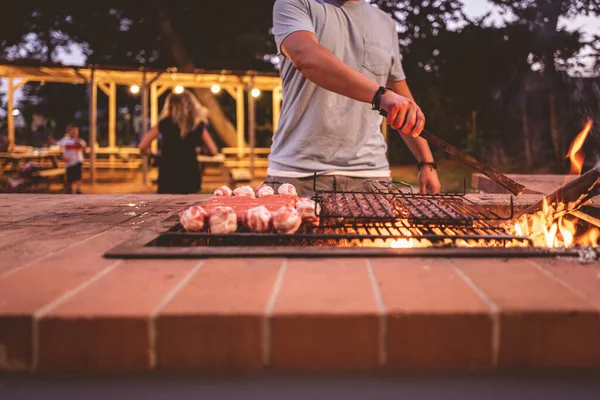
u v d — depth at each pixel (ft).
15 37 52.01
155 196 8.63
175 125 15.49
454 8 50.70
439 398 2.87
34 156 38.37
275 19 7.52
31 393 2.89
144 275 3.70
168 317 2.95
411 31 53.88
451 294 3.25
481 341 2.97
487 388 2.94
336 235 4.45
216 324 2.96
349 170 8.05
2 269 3.86
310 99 7.88
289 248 4.29
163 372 3.00
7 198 8.29
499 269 3.82
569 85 38.75
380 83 8.30
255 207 5.14
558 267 3.87
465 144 61.11
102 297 3.22
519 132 57.77
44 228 5.56
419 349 2.97
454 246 4.41
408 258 4.15
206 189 35.70
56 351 2.97
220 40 55.52
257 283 3.49
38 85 75.15
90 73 38.83
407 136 8.43
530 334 2.97
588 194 5.65
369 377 2.98
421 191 8.52
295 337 2.96
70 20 52.01
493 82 53.57
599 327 2.97
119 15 51.98
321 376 2.98
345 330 2.96
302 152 8.04
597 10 28.76
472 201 7.18
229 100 68.59
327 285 3.43
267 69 60.75
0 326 2.95
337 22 7.81
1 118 72.33
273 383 2.96
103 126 78.13
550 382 2.97
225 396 2.89
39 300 3.16
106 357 2.97
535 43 41.09
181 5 52.01
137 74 41.22
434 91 58.90
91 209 7.02
